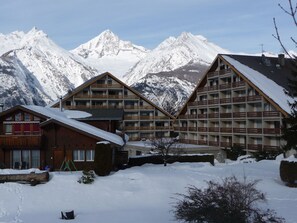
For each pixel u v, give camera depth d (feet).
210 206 50.21
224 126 216.54
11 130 120.47
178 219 55.42
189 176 96.63
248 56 215.51
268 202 70.28
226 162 158.51
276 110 174.70
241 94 203.72
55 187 87.61
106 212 70.69
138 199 81.51
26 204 77.82
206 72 228.84
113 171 109.81
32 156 119.44
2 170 98.17
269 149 172.55
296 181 86.48
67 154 118.42
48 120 116.98
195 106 240.73
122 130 178.09
